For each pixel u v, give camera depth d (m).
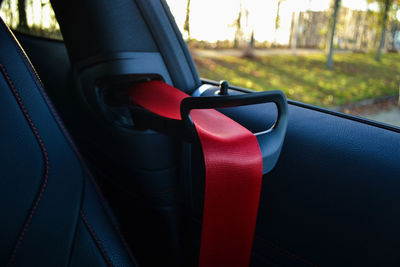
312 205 0.63
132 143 0.78
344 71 2.03
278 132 0.52
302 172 0.64
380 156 0.59
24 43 0.86
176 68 0.80
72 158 0.47
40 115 0.43
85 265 0.49
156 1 0.72
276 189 0.68
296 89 1.96
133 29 0.71
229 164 0.48
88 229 0.49
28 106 0.42
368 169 0.58
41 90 0.44
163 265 0.94
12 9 0.83
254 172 0.49
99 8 0.66
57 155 0.45
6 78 0.40
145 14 0.71
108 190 0.98
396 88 1.61
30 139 0.42
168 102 0.66
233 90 0.87
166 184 0.84
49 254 0.46
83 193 0.49
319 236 0.63
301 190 0.64
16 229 0.44
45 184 0.44
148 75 0.78
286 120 0.52
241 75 2.22
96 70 0.74
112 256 0.51
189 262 0.90
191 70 0.84
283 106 0.50
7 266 0.44
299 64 2.55
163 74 0.79
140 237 0.95
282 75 2.29
